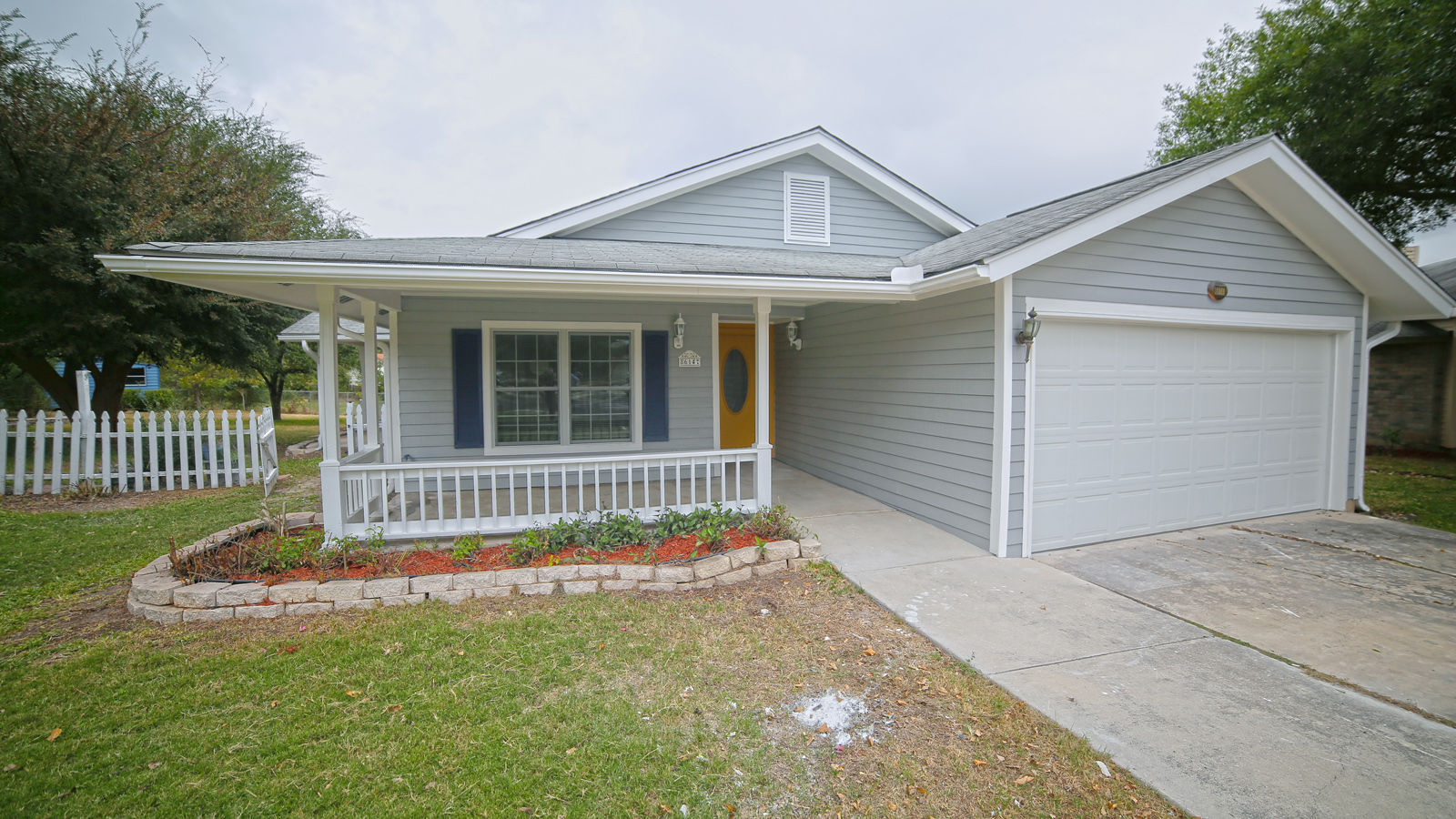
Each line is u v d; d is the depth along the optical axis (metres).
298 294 5.88
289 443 14.91
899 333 7.07
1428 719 2.99
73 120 10.09
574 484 8.41
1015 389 5.50
